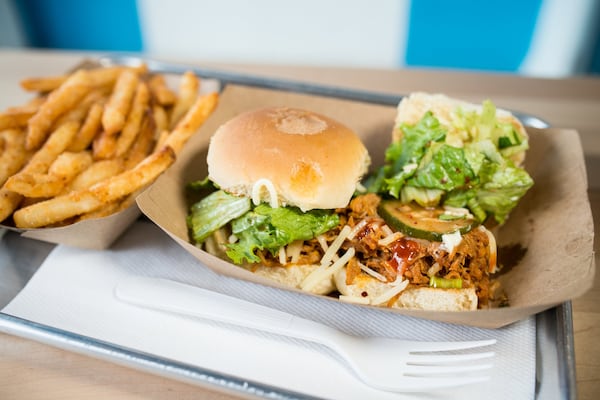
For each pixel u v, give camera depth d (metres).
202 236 0.27
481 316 0.22
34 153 0.31
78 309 0.24
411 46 0.73
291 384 0.22
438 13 0.69
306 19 0.72
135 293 0.24
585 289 0.21
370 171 0.33
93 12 0.71
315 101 0.34
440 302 0.26
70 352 0.23
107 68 0.37
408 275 0.26
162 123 0.34
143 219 0.30
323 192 0.25
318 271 0.26
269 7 0.71
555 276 0.24
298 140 0.26
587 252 0.23
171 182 0.28
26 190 0.26
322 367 0.22
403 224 0.26
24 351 0.23
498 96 0.43
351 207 0.27
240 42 0.75
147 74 0.39
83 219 0.27
